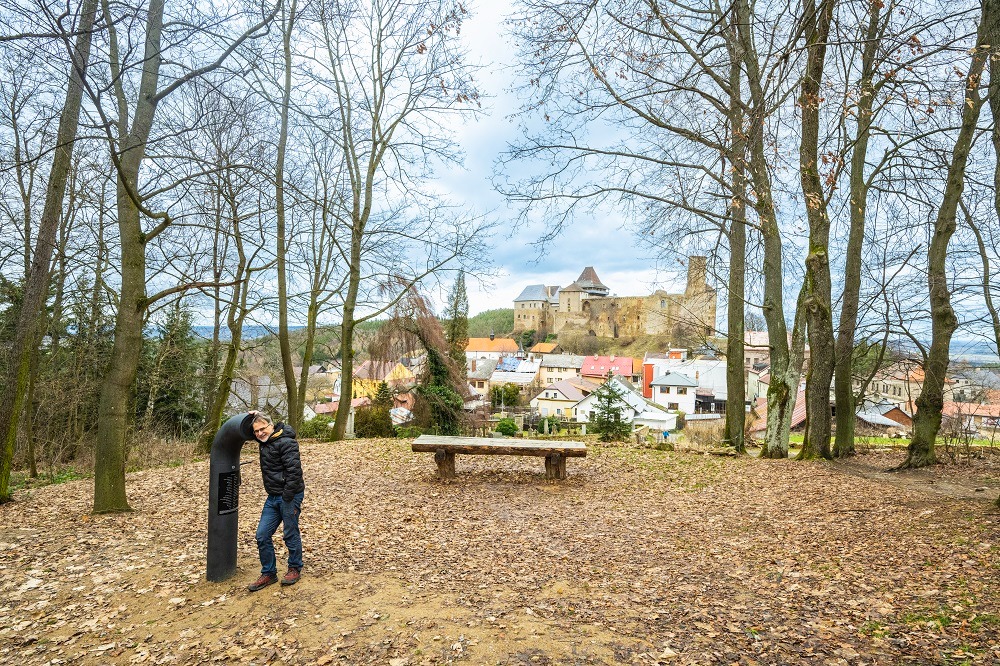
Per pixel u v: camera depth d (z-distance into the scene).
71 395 15.42
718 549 5.95
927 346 13.51
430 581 4.99
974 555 4.94
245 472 10.30
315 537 6.27
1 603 4.55
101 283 15.48
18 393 8.38
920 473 10.38
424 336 18.67
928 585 4.44
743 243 13.25
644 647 3.71
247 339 18.45
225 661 3.63
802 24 5.67
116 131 7.42
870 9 5.73
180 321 19.52
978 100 9.26
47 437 15.41
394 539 6.31
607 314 117.31
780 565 5.29
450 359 19.86
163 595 4.67
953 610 3.96
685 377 64.06
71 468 13.96
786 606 4.32
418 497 8.41
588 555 5.85
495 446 9.13
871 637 3.72
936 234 11.01
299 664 3.56
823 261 11.23
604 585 4.95
